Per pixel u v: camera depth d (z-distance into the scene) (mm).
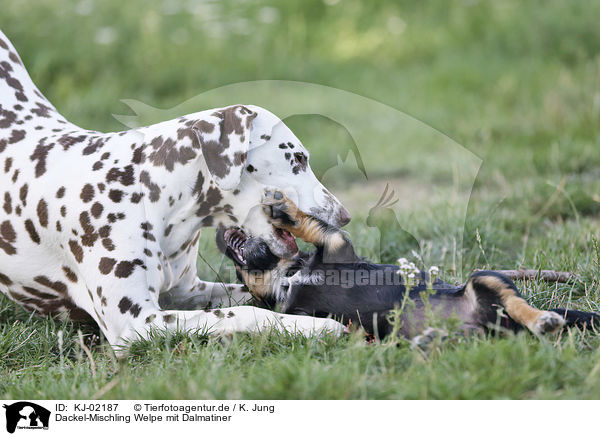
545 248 9875
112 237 7383
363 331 6934
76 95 18672
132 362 6895
